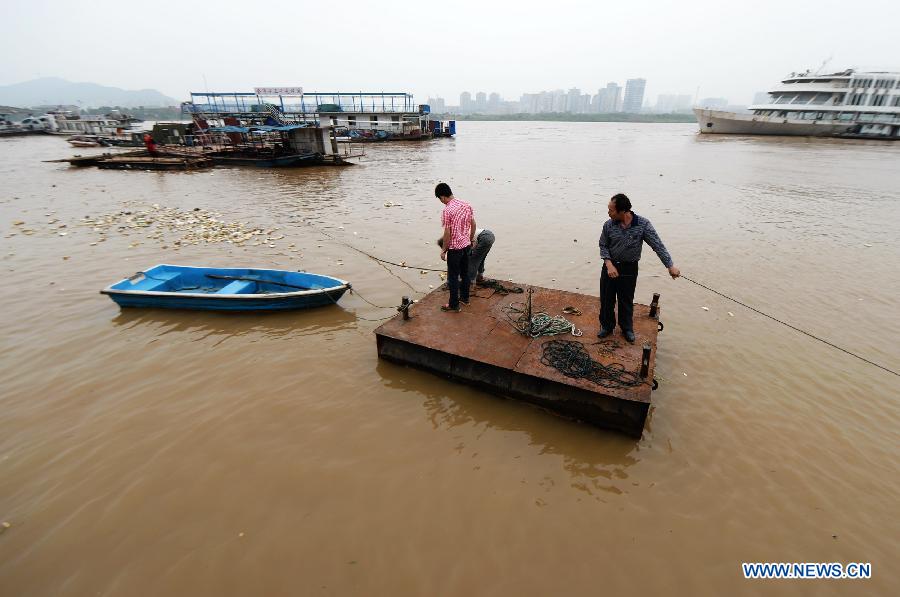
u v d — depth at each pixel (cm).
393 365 682
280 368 682
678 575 386
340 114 5769
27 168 3052
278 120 3994
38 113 11738
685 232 1477
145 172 2909
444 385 637
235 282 909
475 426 562
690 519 439
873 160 3700
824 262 1183
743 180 2634
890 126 5819
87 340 758
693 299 948
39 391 623
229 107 4725
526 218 1678
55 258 1162
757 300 943
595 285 1028
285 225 1540
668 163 3544
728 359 717
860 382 659
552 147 5288
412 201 2005
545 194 2186
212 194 2142
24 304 891
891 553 406
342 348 740
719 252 1269
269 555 400
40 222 1534
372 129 5744
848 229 1521
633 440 538
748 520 439
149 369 678
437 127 6662
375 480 482
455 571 387
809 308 905
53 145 5209
